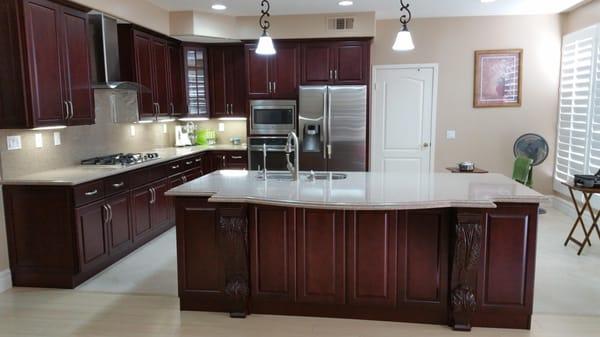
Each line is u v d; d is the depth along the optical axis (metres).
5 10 3.17
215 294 3.02
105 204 3.78
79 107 3.81
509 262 2.74
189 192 2.90
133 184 4.23
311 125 5.66
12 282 3.52
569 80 5.53
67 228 3.40
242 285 2.93
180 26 5.38
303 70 5.75
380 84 6.08
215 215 2.94
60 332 2.80
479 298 2.78
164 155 5.14
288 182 3.20
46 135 3.81
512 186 2.99
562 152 5.73
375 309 2.92
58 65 3.54
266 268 2.94
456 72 5.95
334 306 2.96
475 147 6.08
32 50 3.25
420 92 6.04
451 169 5.40
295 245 2.89
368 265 2.84
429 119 6.09
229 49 6.15
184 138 6.29
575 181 4.12
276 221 2.88
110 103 4.77
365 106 5.59
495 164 6.08
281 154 5.80
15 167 3.49
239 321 2.93
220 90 6.24
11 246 3.48
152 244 4.58
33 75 3.26
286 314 3.02
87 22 3.94
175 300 3.26
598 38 4.80
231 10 5.37
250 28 5.71
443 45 5.91
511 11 5.56
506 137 6.02
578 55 5.27
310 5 5.14
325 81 5.73
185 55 5.95
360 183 3.13
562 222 5.25
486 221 2.71
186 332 2.79
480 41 5.87
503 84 5.92
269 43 3.38
